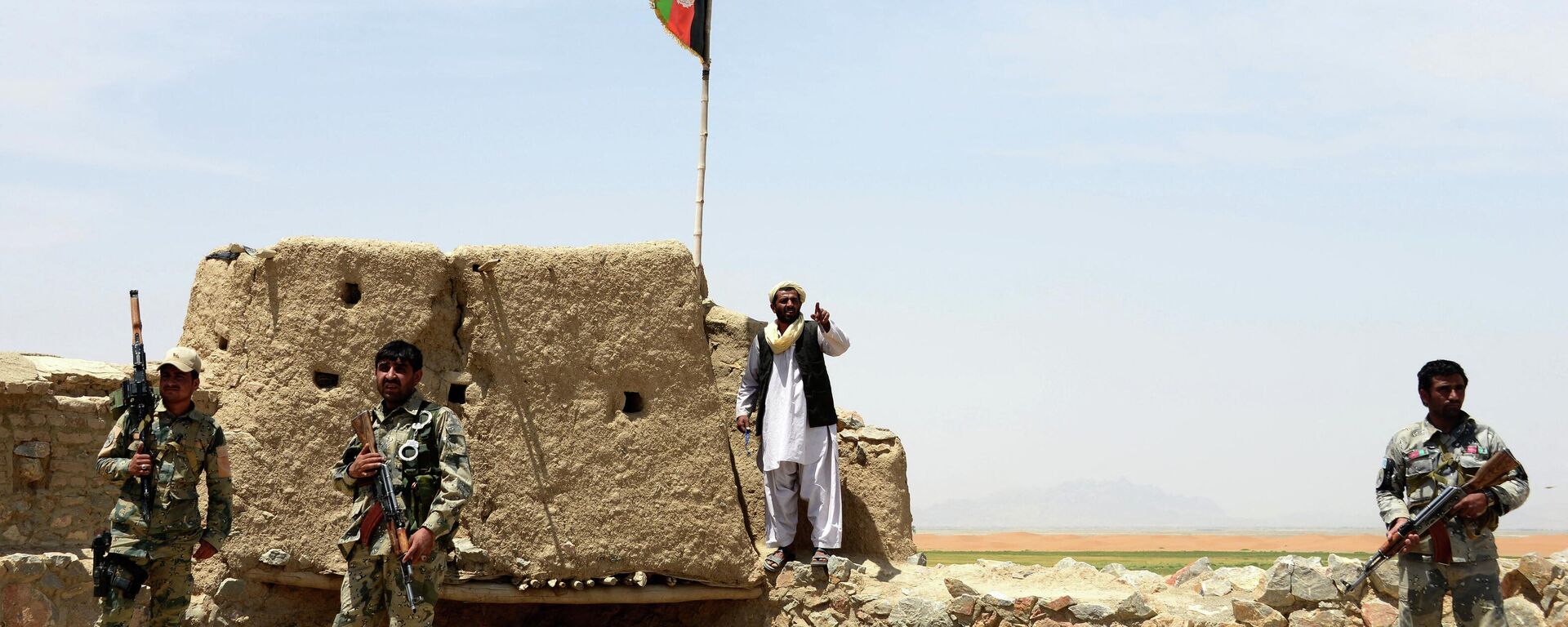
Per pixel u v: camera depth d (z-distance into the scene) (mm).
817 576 11148
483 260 11039
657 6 12953
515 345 10945
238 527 10398
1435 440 8164
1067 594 10656
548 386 10953
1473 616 7980
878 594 10992
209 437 8172
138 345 8289
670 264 11430
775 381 11328
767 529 11461
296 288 10789
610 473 10969
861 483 12133
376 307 10828
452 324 11070
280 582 10500
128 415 8086
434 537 7578
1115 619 10281
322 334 10734
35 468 9625
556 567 10680
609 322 11188
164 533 8016
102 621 7832
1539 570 9445
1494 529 8047
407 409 7906
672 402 11258
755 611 11406
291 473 10516
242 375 10727
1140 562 25969
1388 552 8227
